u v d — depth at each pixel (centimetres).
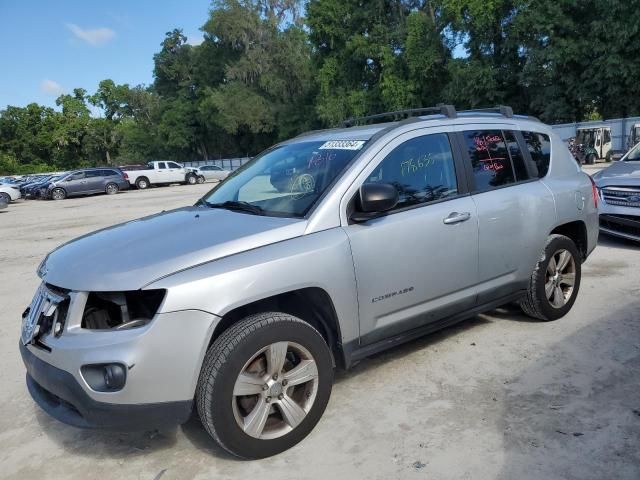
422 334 388
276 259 304
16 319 613
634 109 3322
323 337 351
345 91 4534
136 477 301
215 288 286
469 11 3612
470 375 392
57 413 297
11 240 1291
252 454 302
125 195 2931
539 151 478
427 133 396
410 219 365
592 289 571
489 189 423
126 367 270
